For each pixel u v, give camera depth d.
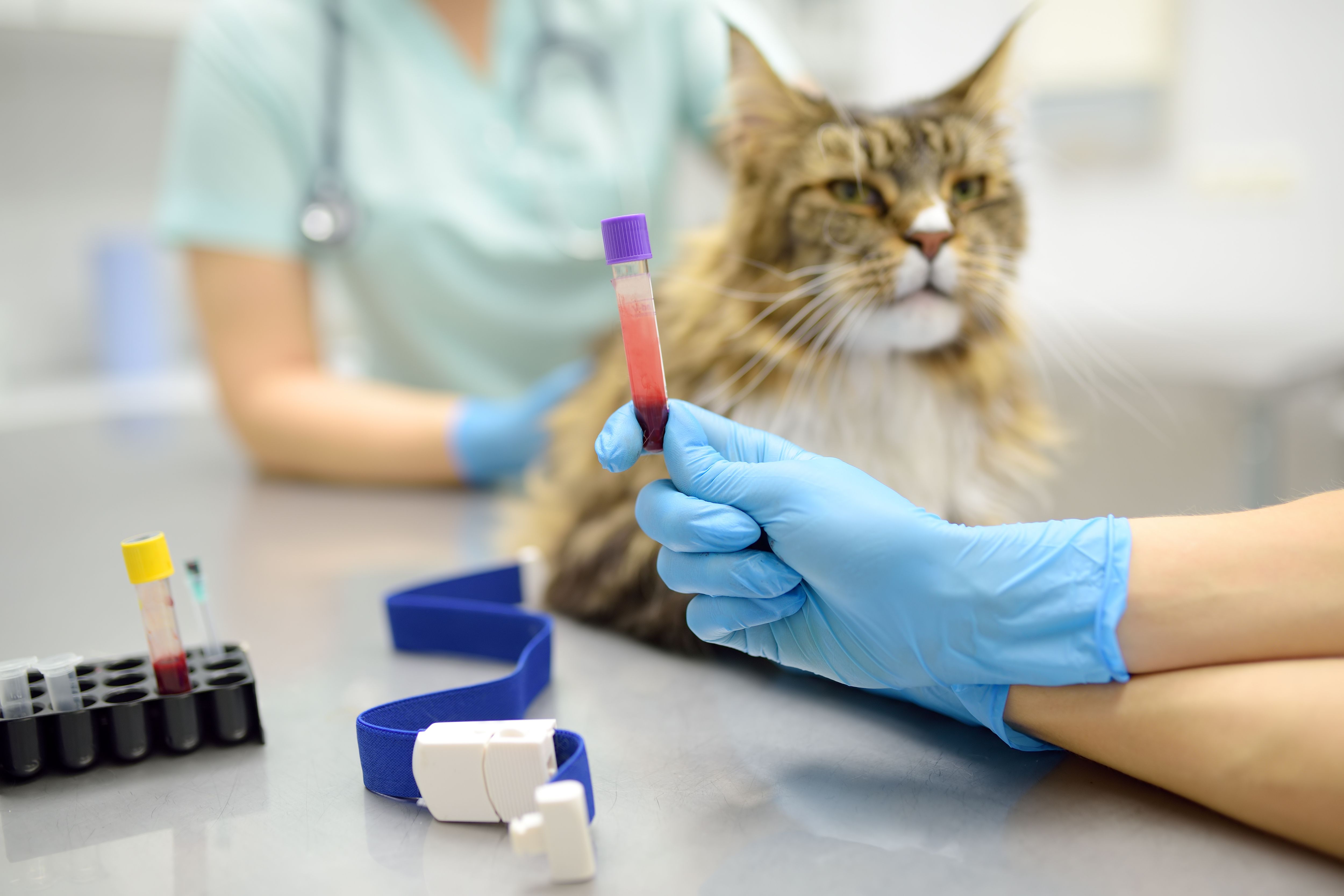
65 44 2.16
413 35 1.31
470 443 1.11
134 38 2.13
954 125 0.63
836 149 0.60
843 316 0.59
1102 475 1.36
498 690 0.53
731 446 0.53
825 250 0.60
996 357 0.65
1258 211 2.05
